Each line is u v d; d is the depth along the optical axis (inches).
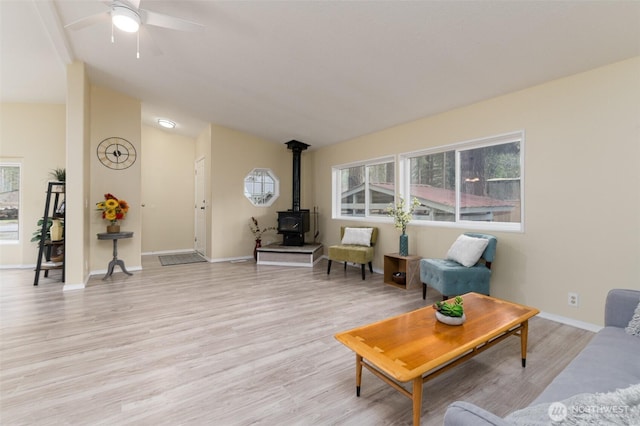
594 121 102.6
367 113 167.9
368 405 66.1
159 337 98.8
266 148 257.8
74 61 149.2
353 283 168.7
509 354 88.4
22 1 108.3
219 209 235.6
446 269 121.6
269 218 259.3
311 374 78.1
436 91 132.9
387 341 66.3
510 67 108.1
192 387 72.1
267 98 171.8
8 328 104.8
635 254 95.0
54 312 120.5
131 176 197.0
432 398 68.6
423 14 89.7
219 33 117.3
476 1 82.0
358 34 103.9
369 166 209.9
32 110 205.8
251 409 64.5
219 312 122.0
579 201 106.1
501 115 128.4
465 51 103.0
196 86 170.7
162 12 107.0
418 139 166.6
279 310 124.7
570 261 108.5
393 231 184.4
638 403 33.7
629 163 95.7
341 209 238.4
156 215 269.0
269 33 112.0
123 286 159.9
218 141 235.3
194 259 242.1
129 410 63.8
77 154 152.0
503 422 28.9
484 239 125.6
